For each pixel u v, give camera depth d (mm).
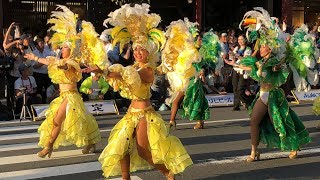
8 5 18203
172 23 5363
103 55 6164
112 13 4973
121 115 10969
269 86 6312
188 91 8766
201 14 19578
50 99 10891
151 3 21734
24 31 15695
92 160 6598
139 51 4906
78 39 6281
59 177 5812
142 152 4902
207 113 8883
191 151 7191
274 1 22000
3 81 12055
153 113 4961
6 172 6027
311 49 7410
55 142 6613
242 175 5895
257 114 6379
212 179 5715
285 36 6734
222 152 7133
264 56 6273
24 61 10750
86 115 6551
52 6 19203
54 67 6383
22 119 10117
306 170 6137
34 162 6523
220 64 11500
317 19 23031
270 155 6926
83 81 11039
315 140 8008
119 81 4785
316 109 9008
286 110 6355
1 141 7984
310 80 8570
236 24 21312
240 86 11539
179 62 5336
